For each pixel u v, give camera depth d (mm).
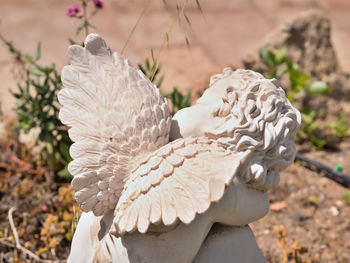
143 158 1464
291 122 1497
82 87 1451
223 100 1502
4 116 3951
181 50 5434
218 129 1486
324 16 4559
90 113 1443
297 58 4445
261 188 1554
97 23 5859
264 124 1467
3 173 3418
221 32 5914
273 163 1514
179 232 1430
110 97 1463
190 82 4781
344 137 4238
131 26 5859
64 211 2979
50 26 5770
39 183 3309
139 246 1457
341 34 5996
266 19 6297
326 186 3629
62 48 5367
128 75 1513
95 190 1441
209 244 1576
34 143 3498
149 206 1339
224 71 1630
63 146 3086
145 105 1490
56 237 2816
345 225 3268
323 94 4277
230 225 1603
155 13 6188
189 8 6367
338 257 2996
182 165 1382
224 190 1318
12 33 5555
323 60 4523
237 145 1454
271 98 1479
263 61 4375
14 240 2811
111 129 1440
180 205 1312
